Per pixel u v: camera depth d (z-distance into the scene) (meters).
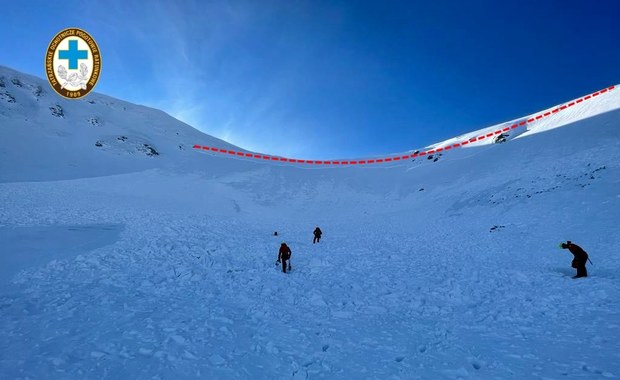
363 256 17.88
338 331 7.49
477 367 5.68
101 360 5.47
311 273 13.96
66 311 7.94
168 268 13.27
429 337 7.09
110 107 84.12
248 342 6.66
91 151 57.31
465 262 15.81
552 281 11.06
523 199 26.41
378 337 7.11
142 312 8.13
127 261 13.80
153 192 40.97
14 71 74.62
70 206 27.38
